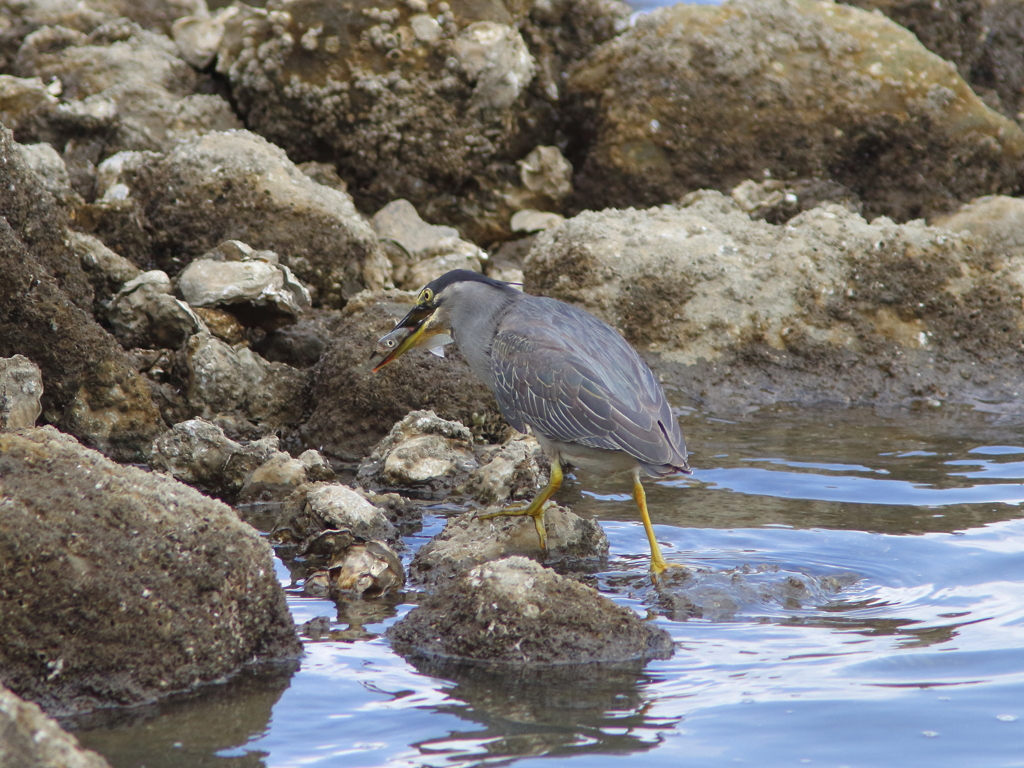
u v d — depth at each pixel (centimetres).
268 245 1472
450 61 1742
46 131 1670
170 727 611
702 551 917
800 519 989
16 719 493
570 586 737
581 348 926
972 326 1472
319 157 1773
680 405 1395
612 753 580
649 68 1831
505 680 674
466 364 1240
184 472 1066
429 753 580
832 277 1481
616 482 1116
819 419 1337
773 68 1819
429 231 1673
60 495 674
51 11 1897
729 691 657
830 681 671
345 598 822
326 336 1338
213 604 684
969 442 1234
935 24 2108
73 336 1116
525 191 1830
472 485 1075
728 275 1495
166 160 1505
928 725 611
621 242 1530
